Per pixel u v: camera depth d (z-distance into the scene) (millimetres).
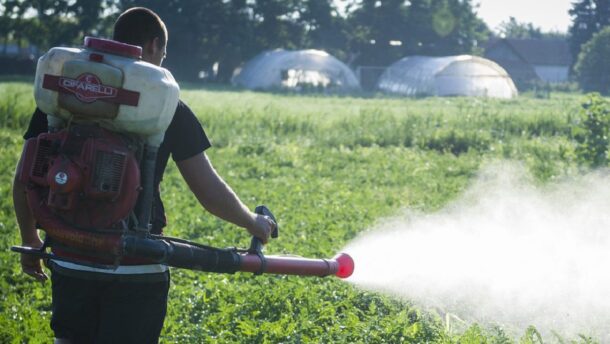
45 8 109312
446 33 121438
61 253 5172
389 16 119500
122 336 5188
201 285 10258
